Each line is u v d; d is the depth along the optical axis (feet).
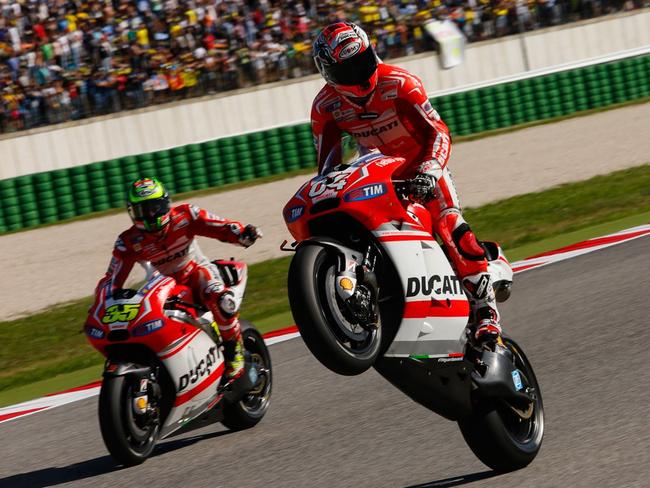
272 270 135.64
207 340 66.49
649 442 48.39
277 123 263.08
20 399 90.99
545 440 52.47
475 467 49.49
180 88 253.03
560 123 232.32
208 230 68.64
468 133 236.84
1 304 134.31
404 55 277.23
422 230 42.24
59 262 154.20
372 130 46.03
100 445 66.95
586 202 152.97
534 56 298.97
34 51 239.09
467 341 46.65
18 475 62.18
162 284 66.03
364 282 38.58
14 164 236.22
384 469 51.21
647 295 85.20
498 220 147.84
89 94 244.42
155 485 55.31
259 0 264.31
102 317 64.59
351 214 39.81
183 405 64.64
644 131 205.87
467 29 289.94
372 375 74.33
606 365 66.18
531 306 91.09
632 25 317.63
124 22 248.93
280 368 82.74
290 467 54.49
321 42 43.42
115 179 198.29
